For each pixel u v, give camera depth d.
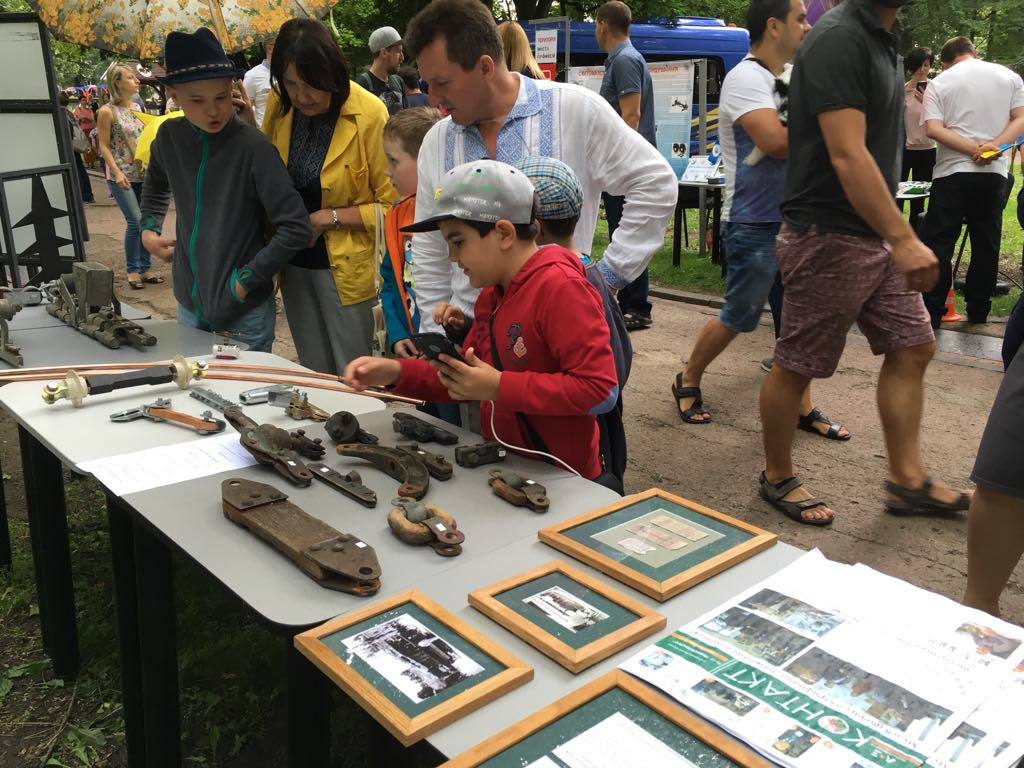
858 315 3.06
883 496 3.50
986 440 2.05
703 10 15.59
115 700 2.49
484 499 1.64
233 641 2.71
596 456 1.99
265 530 1.44
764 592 1.26
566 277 1.71
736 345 5.82
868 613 1.20
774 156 3.60
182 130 3.02
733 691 1.03
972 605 2.19
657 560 1.35
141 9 3.21
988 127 5.38
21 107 4.63
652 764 0.92
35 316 3.15
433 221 1.72
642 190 2.37
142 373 2.29
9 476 3.92
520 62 3.81
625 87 5.68
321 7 3.45
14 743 2.33
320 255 3.32
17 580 3.10
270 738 2.34
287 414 2.10
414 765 1.26
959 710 0.99
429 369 1.93
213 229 3.01
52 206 4.79
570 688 1.07
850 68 2.52
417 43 2.16
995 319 6.01
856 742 0.94
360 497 1.61
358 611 1.22
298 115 3.22
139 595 1.75
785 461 3.34
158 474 1.74
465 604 1.27
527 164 2.01
